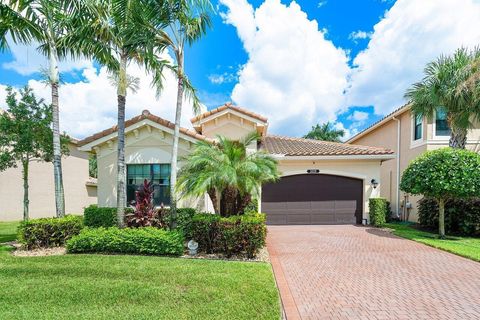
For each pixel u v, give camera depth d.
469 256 9.28
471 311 5.55
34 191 24.33
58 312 5.30
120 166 10.98
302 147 19.92
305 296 6.27
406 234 13.68
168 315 5.20
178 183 10.99
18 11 11.05
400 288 6.73
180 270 7.83
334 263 8.88
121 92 11.08
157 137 15.19
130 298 5.95
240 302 5.77
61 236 10.68
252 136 12.66
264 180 12.05
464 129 15.47
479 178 11.96
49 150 15.16
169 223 11.43
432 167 12.69
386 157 17.41
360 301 6.00
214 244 9.87
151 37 10.74
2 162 14.27
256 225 9.63
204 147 11.34
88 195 30.34
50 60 11.70
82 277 7.25
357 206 18.06
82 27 10.98
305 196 18.12
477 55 14.73
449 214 13.89
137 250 9.77
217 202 11.66
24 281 6.91
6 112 14.66
